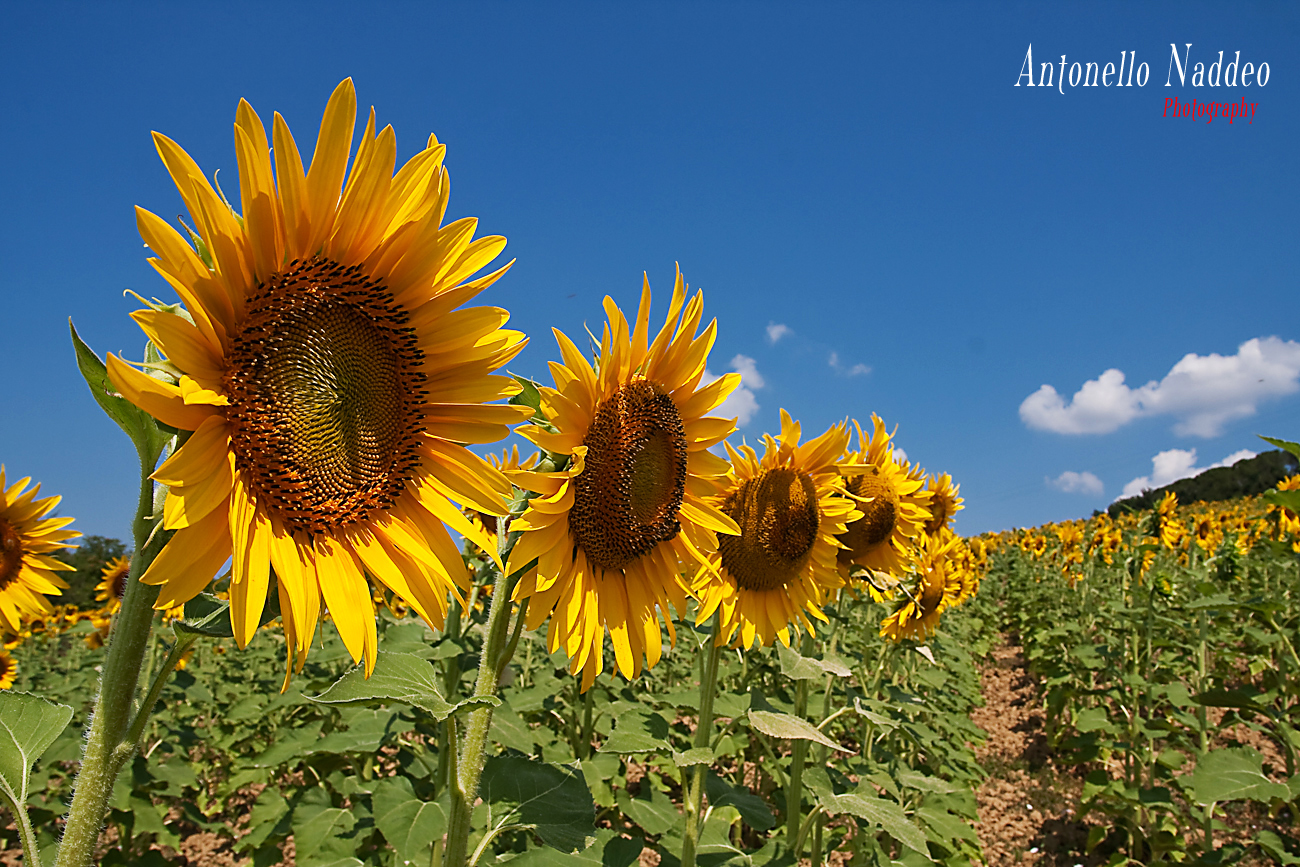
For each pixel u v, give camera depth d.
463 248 2.20
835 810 3.94
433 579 2.07
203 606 1.92
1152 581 8.77
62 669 15.35
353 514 1.98
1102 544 13.69
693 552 3.16
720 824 4.62
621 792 4.92
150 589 1.65
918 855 5.10
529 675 7.23
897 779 5.09
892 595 5.77
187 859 7.52
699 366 3.12
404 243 2.10
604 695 6.76
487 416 2.28
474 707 1.99
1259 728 5.97
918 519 5.72
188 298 1.62
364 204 2.00
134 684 1.66
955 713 9.48
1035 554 21.70
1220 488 48.75
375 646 1.91
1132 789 6.98
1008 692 15.76
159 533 1.65
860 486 5.52
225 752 9.43
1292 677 8.40
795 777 4.93
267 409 1.82
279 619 1.89
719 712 4.14
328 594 1.87
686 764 3.48
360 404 2.03
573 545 2.76
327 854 4.58
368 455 2.04
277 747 5.63
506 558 2.55
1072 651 9.16
